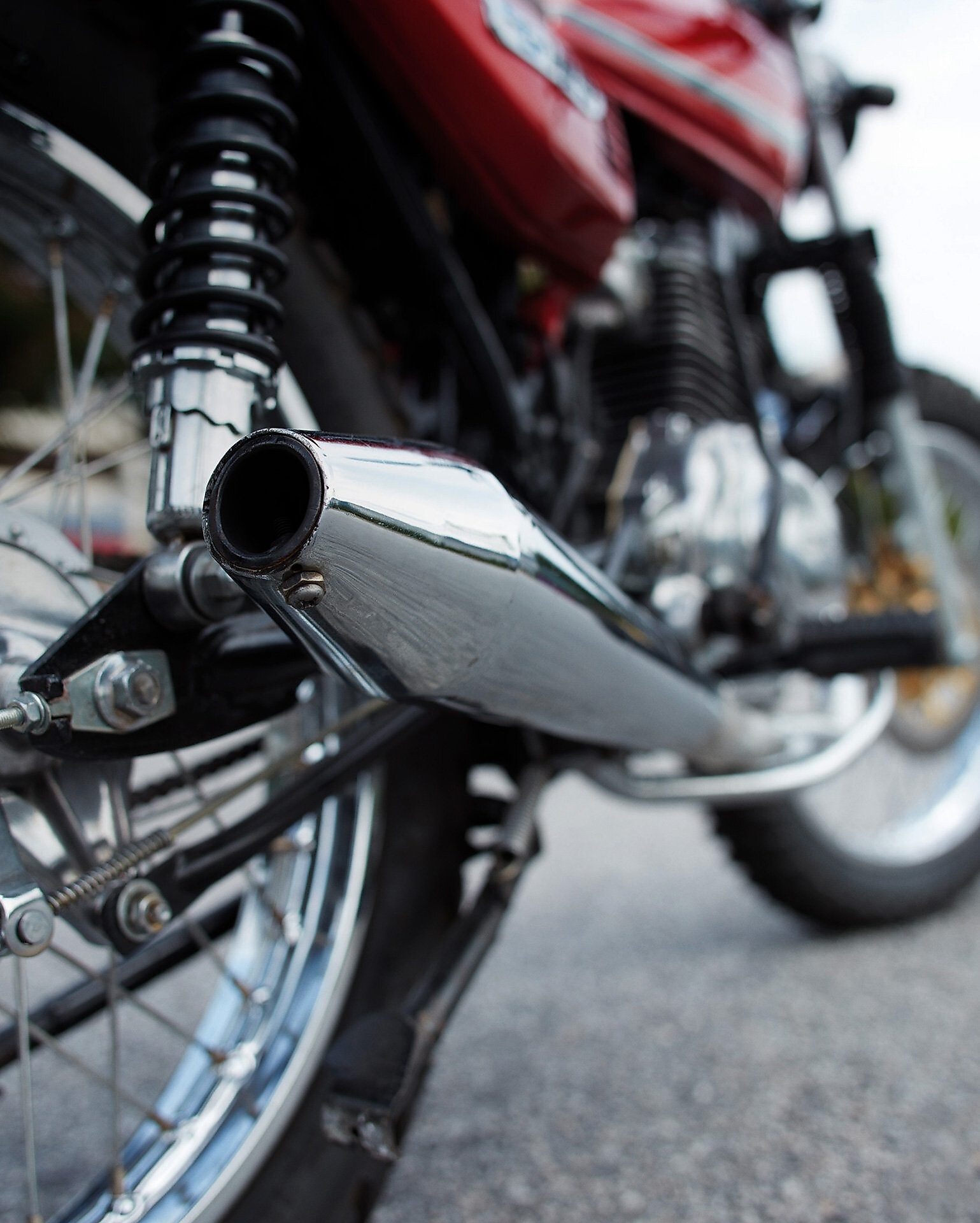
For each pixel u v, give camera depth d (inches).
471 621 20.7
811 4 53.7
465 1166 37.1
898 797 70.5
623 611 27.6
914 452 53.6
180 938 30.7
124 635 21.5
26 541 22.9
